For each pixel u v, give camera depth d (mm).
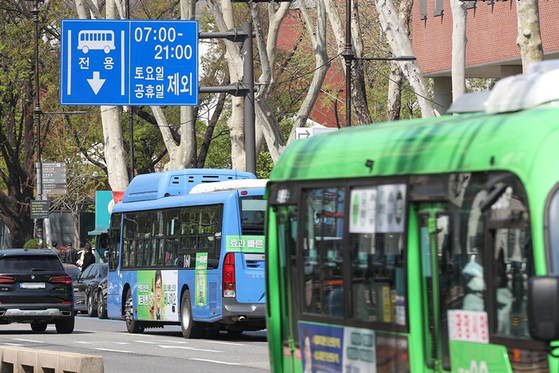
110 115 103312
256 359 47094
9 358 32875
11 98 161000
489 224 17359
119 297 69188
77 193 170875
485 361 17609
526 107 18188
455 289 18531
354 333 21594
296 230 24422
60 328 66438
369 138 21875
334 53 141250
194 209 60031
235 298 56500
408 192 19984
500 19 79188
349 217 22016
